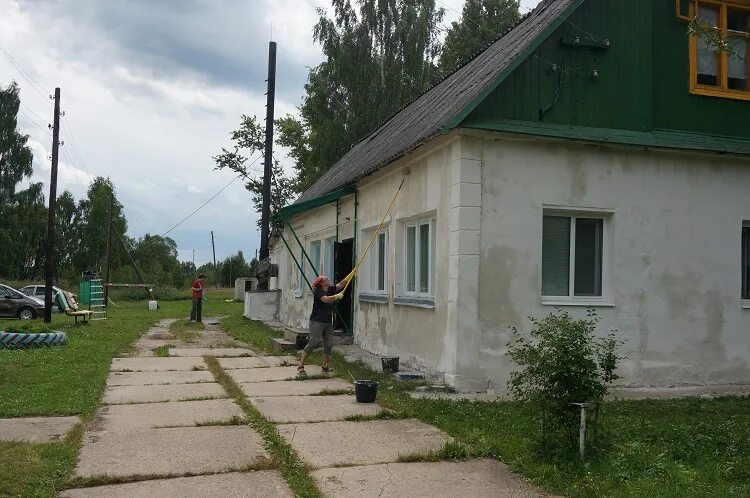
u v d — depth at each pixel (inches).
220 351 538.0
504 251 366.6
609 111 390.3
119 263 2576.3
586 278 392.2
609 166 388.8
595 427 233.3
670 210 399.5
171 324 854.5
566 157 381.1
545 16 437.1
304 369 413.7
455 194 366.3
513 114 370.3
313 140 1285.7
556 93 380.2
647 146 387.2
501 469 224.4
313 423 286.2
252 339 636.1
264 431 267.4
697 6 415.5
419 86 1145.4
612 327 384.5
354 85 1155.9
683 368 396.2
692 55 414.0
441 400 327.6
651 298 393.1
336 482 207.5
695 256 402.9
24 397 325.4
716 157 409.4
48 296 855.7
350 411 309.3
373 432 271.0
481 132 362.3
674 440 258.1
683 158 403.5
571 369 223.3
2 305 1016.9
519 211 370.3
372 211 524.4
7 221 2044.8
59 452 230.1
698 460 234.2
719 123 416.8
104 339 608.1
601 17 393.1
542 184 375.2
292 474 212.5
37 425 274.5
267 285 991.6
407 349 436.5
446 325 372.5
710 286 404.8
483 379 358.9
